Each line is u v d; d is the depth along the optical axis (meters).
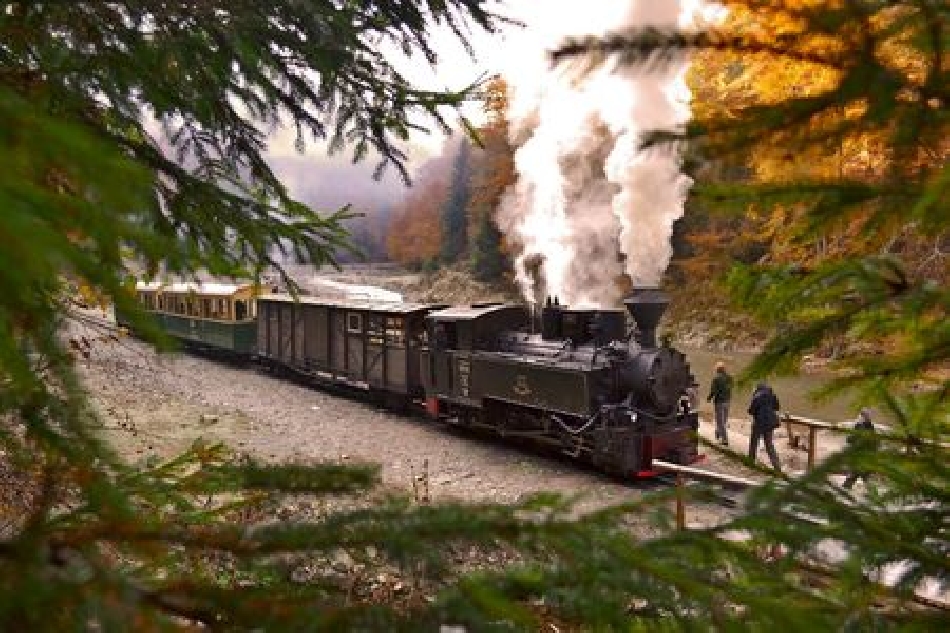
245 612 1.24
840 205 1.58
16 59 2.58
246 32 2.92
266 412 15.80
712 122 1.37
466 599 1.26
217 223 3.14
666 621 1.72
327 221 3.50
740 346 24.38
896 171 1.47
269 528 1.34
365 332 17.12
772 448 11.25
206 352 24.69
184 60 2.80
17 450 2.00
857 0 1.23
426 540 1.29
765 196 1.56
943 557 1.80
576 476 11.62
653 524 1.57
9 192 0.81
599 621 1.35
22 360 1.31
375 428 14.92
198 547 1.32
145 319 1.07
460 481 11.32
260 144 3.57
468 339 14.33
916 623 1.83
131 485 2.29
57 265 0.83
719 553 1.78
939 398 2.05
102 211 0.91
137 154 2.83
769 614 1.36
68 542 1.30
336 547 1.29
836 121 1.38
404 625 1.21
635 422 11.03
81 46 2.62
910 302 1.60
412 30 3.61
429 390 15.21
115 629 1.07
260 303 21.56
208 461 2.71
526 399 12.84
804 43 1.34
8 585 1.09
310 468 1.55
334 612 1.21
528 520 1.34
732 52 1.35
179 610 1.32
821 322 1.81
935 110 1.32
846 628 1.74
